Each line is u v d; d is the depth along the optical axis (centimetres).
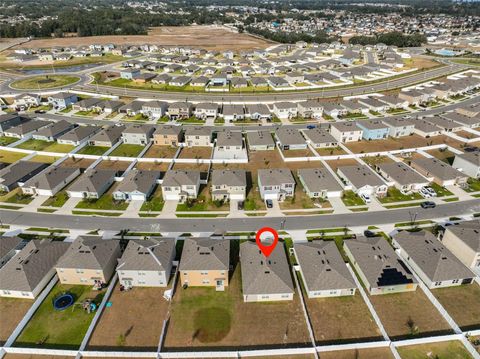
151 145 10756
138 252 5600
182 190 7794
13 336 4691
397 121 11481
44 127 11744
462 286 5531
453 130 11625
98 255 5631
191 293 5425
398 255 6203
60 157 9962
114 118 13038
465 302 5231
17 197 7925
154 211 7462
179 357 4416
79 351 4466
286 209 7488
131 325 4878
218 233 6744
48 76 19350
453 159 9675
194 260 5491
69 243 6206
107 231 6831
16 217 7256
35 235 6725
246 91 16475
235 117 12850
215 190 7781
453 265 5569
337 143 10662
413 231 6781
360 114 13325
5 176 8331
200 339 4681
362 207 7538
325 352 4497
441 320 4953
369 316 5028
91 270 5428
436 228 6812
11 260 5725
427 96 14600
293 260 6078
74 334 4759
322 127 12094
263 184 7750
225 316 5016
